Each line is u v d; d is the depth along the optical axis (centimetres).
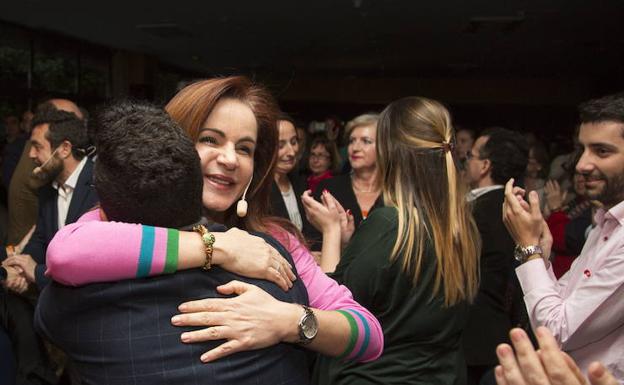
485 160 253
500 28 644
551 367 73
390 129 154
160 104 114
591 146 142
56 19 602
